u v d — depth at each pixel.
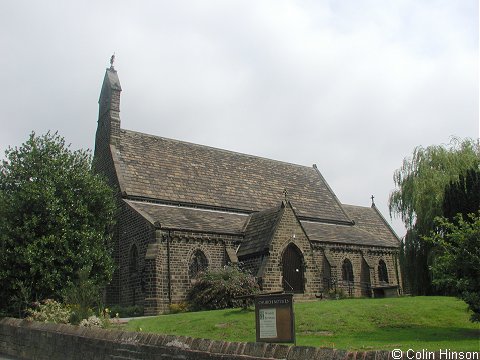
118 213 35.38
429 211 32.44
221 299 27.72
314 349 8.18
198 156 44.03
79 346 13.59
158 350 10.55
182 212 36.25
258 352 8.73
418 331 18.73
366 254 43.19
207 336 19.17
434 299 25.41
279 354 8.44
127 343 11.56
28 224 24.62
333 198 51.28
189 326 21.05
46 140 27.92
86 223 27.22
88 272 22.77
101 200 28.81
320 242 39.66
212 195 40.25
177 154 42.47
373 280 42.47
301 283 33.44
